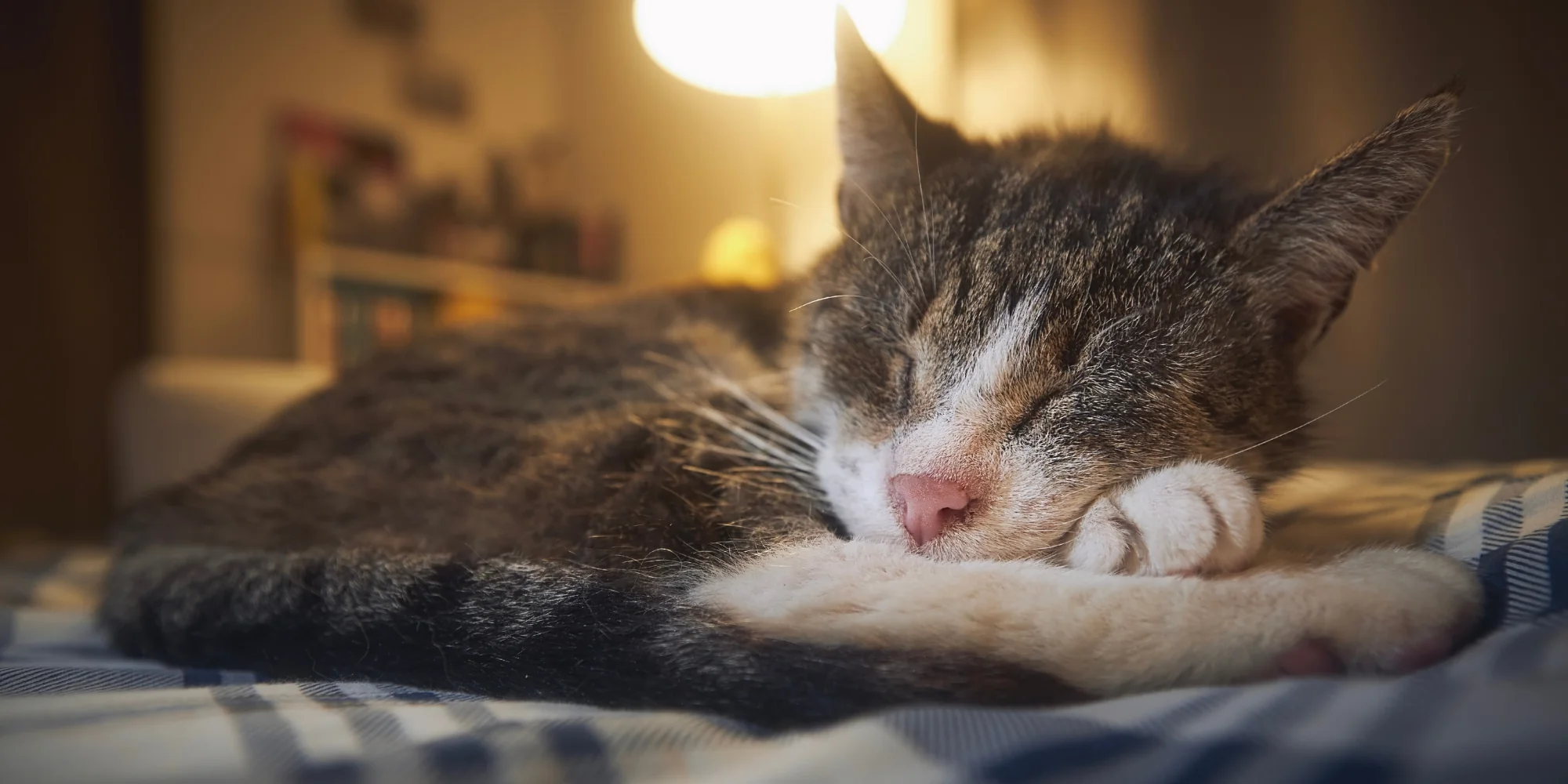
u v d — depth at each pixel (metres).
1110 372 0.22
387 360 0.32
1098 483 0.22
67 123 0.65
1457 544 0.21
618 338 0.32
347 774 0.14
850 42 0.28
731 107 0.74
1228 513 0.20
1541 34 0.40
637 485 0.23
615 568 0.21
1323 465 0.32
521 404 0.28
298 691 0.19
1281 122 0.45
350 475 0.26
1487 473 0.29
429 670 0.19
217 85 0.69
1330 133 0.44
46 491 0.64
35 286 0.64
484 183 0.78
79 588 0.37
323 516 0.24
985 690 0.16
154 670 0.21
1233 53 0.46
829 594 0.19
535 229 0.79
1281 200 0.22
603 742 0.15
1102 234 0.23
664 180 0.79
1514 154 0.40
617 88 0.81
